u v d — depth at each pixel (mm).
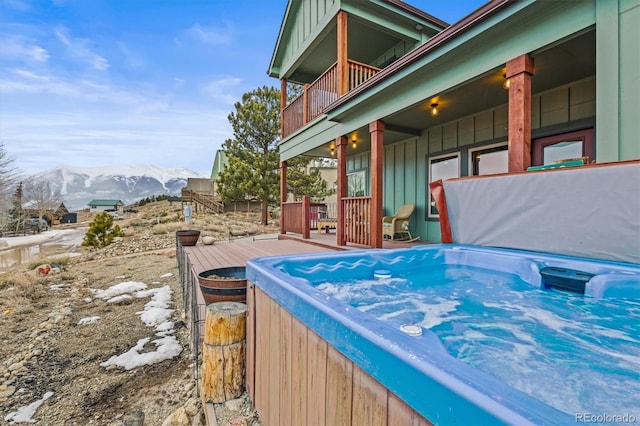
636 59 2080
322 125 6363
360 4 6008
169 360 3320
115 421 2410
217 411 2094
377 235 4602
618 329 1868
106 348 3625
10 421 2428
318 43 7066
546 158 4309
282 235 7969
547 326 1929
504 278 2828
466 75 3297
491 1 2719
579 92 3920
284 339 1599
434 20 6699
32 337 4012
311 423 1323
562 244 2520
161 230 14117
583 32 2420
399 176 6742
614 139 2189
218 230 13875
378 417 935
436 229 5895
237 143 15141
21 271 7898
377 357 930
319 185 16109
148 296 5738
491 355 1547
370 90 4465
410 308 2301
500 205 2994
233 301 2516
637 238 2111
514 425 609
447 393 731
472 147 5176
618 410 1054
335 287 2846
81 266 8789
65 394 2766
